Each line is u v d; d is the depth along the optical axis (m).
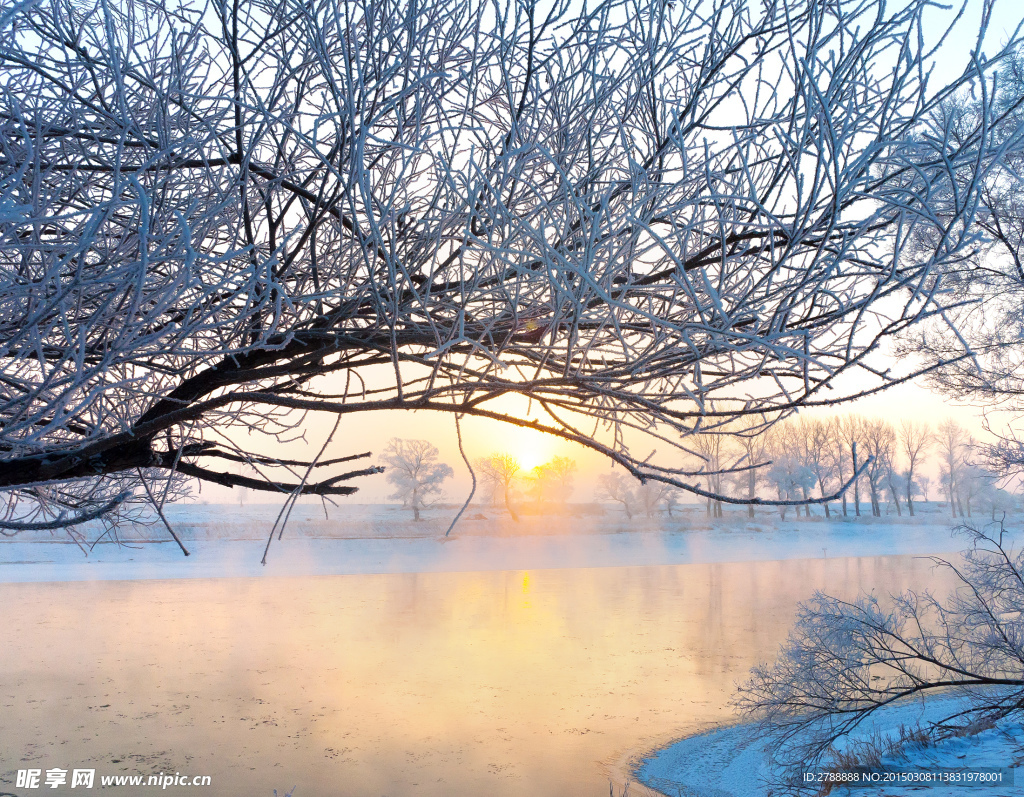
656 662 19.50
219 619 25.98
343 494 2.50
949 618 11.24
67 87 1.84
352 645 21.56
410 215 2.05
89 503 3.40
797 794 9.73
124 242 1.80
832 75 1.64
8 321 1.80
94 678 17.27
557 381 1.53
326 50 1.76
